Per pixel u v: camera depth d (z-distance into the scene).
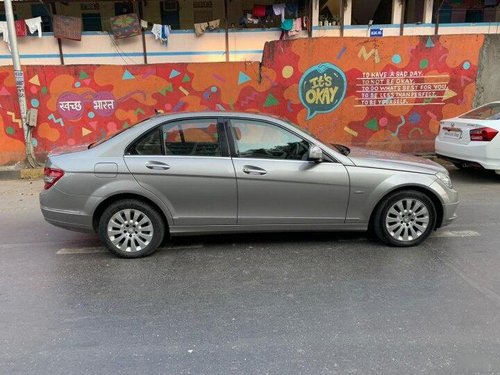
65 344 3.25
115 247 4.88
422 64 10.45
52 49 14.10
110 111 10.43
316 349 3.13
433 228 5.08
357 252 4.93
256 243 5.29
